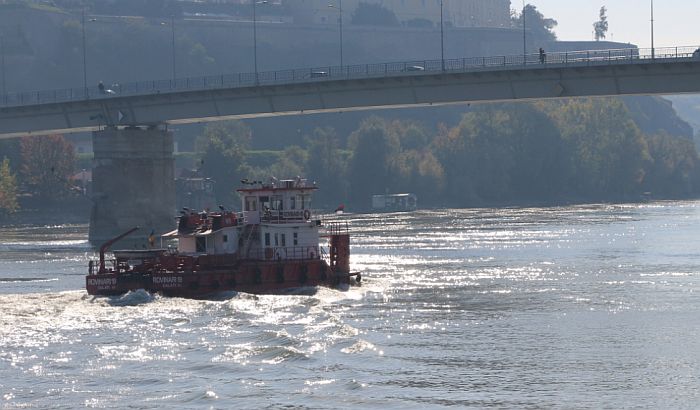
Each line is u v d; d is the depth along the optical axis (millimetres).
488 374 167625
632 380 164000
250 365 172625
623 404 150625
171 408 148125
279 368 170500
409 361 176500
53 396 155125
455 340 194875
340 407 148125
